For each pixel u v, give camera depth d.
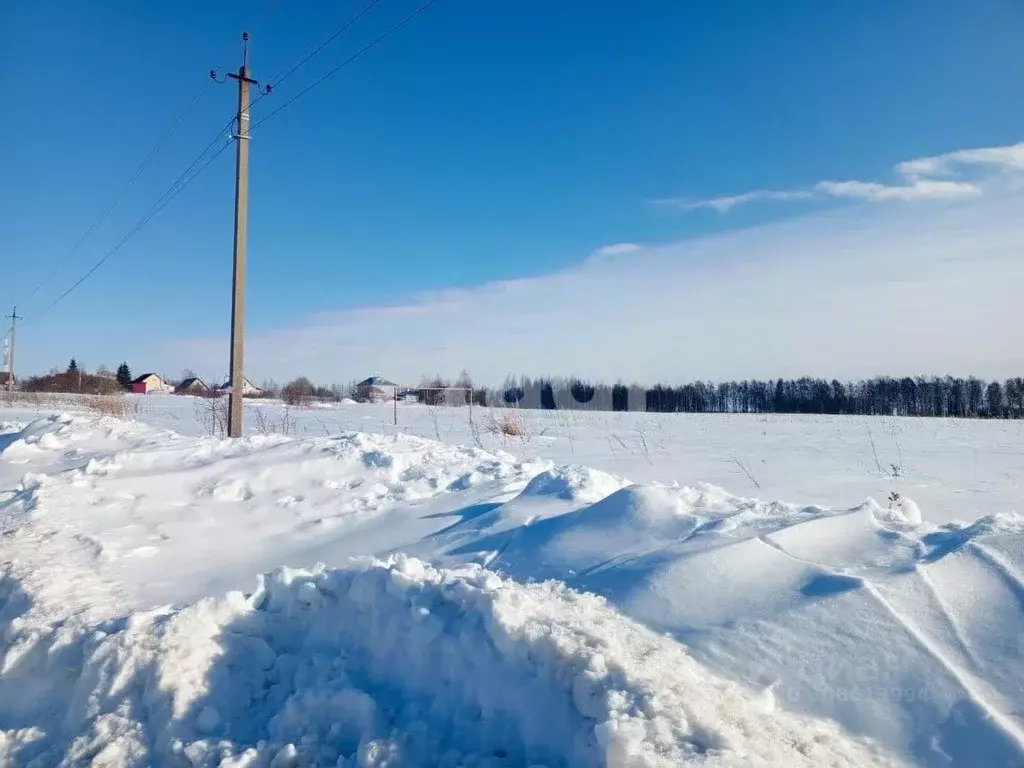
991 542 3.73
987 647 3.07
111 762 3.04
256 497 7.43
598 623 3.35
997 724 2.64
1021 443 17.44
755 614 3.48
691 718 2.58
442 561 5.25
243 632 3.87
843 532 4.25
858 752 2.69
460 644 3.23
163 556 5.79
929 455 14.20
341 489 7.61
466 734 2.95
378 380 60.84
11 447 10.62
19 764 3.19
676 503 5.09
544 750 2.75
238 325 12.02
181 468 8.26
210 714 3.25
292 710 3.18
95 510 6.89
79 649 3.81
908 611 3.30
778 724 2.75
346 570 4.15
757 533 4.32
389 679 3.43
